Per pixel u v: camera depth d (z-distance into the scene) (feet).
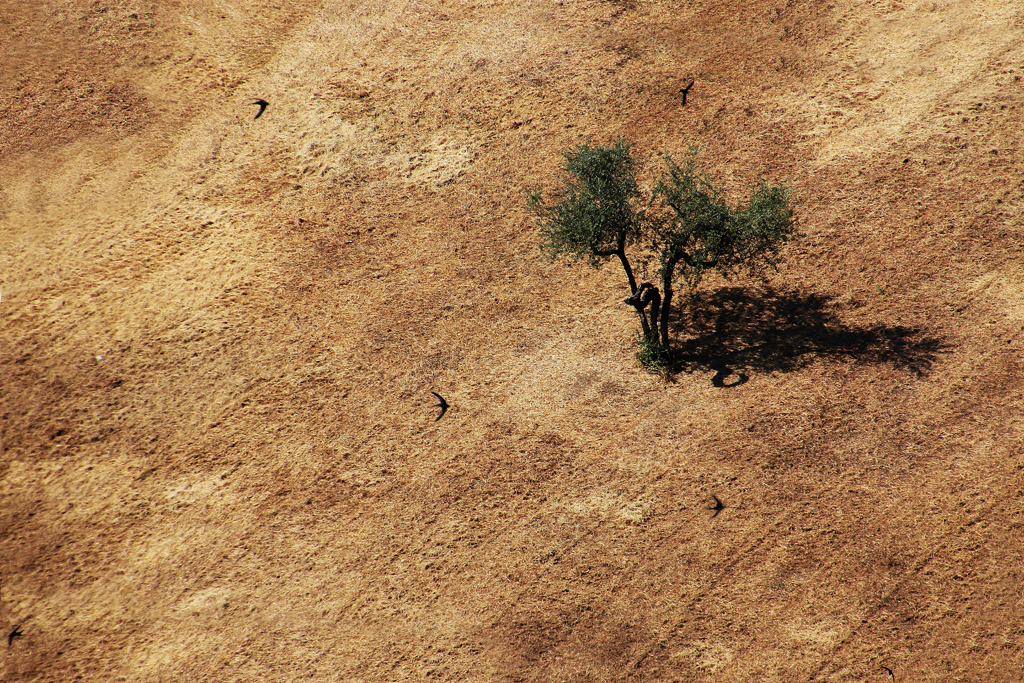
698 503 68.49
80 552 68.74
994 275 81.10
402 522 69.92
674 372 78.84
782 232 74.28
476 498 71.05
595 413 76.33
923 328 78.33
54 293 84.48
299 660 62.34
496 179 95.30
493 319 84.23
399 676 61.11
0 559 68.13
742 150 94.53
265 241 90.58
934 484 67.15
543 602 64.13
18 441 74.95
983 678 56.70
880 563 63.16
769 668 58.85
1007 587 60.59
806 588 62.59
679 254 73.20
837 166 92.22
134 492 72.23
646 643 61.21
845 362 76.84
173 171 95.71
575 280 86.94
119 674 62.23
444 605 64.69
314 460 74.28
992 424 70.38
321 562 67.77
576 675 60.23
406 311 85.10
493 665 61.21
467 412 77.25
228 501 71.72
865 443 70.69
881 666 58.08
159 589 66.74
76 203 92.07
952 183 88.99
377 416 77.36
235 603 65.82
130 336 82.07
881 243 85.30
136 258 87.81
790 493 68.18
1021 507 64.64
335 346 82.33
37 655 63.52
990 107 94.48
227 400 78.28
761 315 82.58
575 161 75.82
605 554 66.44
